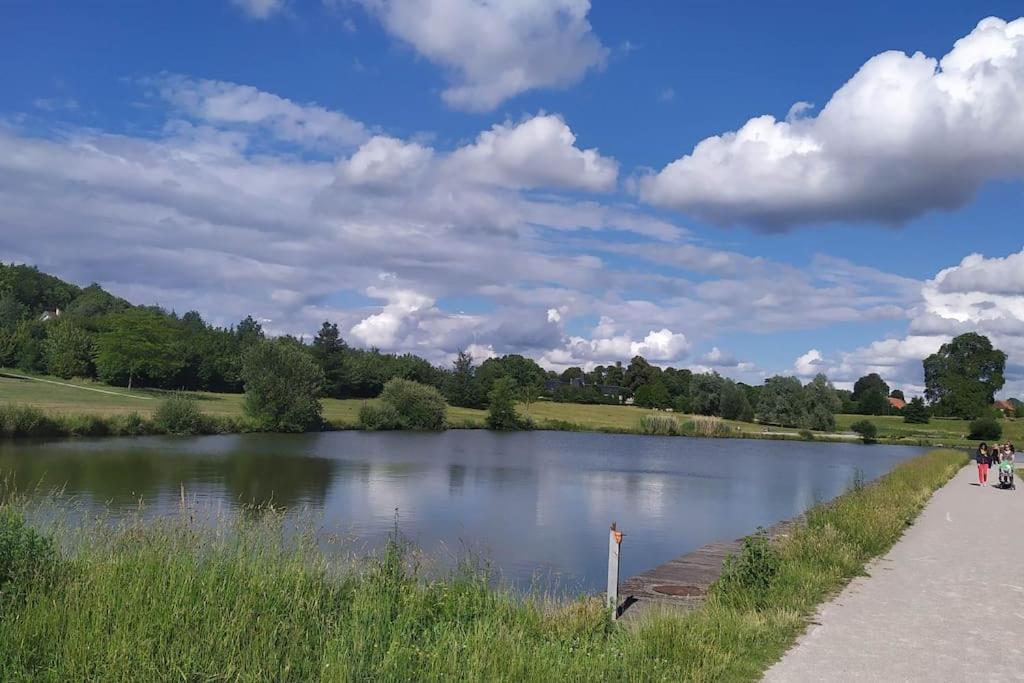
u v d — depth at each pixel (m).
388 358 135.62
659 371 176.50
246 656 6.19
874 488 23.78
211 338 115.50
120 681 5.67
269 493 32.25
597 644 7.46
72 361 98.81
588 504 32.28
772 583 10.64
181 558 8.53
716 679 6.96
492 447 68.44
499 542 22.28
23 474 34.12
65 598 7.11
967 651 8.07
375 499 31.86
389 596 8.32
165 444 53.44
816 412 123.81
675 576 13.38
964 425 129.38
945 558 13.95
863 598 10.55
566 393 157.25
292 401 73.75
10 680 5.55
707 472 51.97
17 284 144.25
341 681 5.91
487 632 7.32
